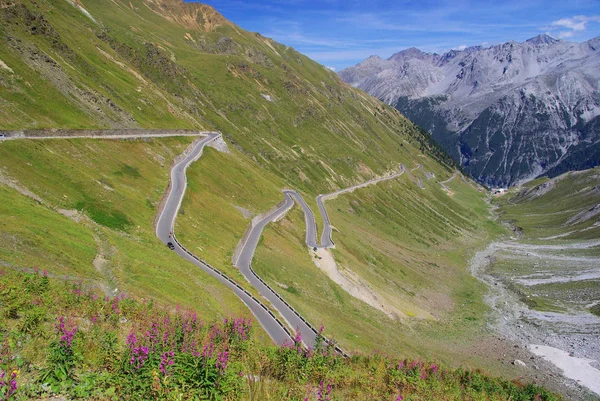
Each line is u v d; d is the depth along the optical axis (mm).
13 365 16375
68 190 65438
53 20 130000
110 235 57688
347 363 31828
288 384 21938
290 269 88812
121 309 30938
